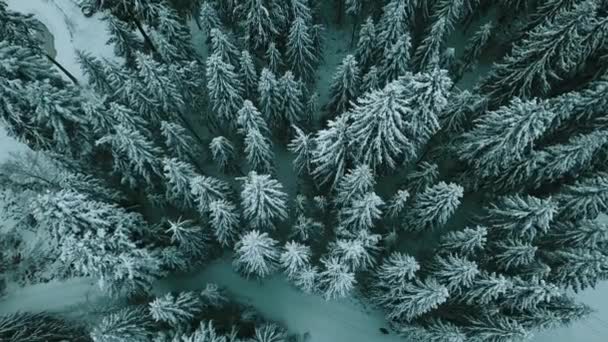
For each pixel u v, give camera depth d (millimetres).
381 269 24375
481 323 22312
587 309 21703
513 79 26703
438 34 27375
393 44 27609
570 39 23766
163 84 25516
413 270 20750
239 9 29672
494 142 23062
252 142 24422
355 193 22891
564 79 27922
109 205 21422
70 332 25922
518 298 21219
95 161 27141
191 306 23719
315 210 28250
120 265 20062
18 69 22125
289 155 33312
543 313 21484
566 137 26484
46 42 37719
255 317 28312
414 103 20688
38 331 24625
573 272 21797
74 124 23797
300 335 28953
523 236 22484
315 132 31750
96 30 38688
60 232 18469
